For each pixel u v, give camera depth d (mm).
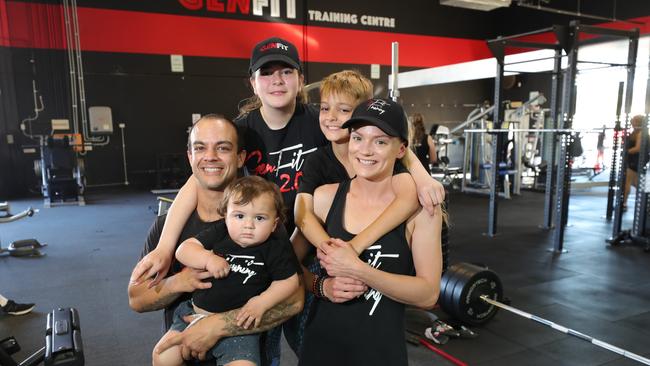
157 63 9406
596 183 9031
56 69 8734
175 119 9750
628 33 4879
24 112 8664
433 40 12078
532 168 8953
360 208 1301
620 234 5039
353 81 1410
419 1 11773
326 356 1304
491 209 5441
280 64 1522
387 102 1204
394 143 1191
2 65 8414
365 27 11164
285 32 10336
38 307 3326
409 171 1331
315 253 1521
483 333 2875
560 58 5465
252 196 1292
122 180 9547
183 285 1309
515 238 5332
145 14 9164
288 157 1664
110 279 3932
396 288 1180
